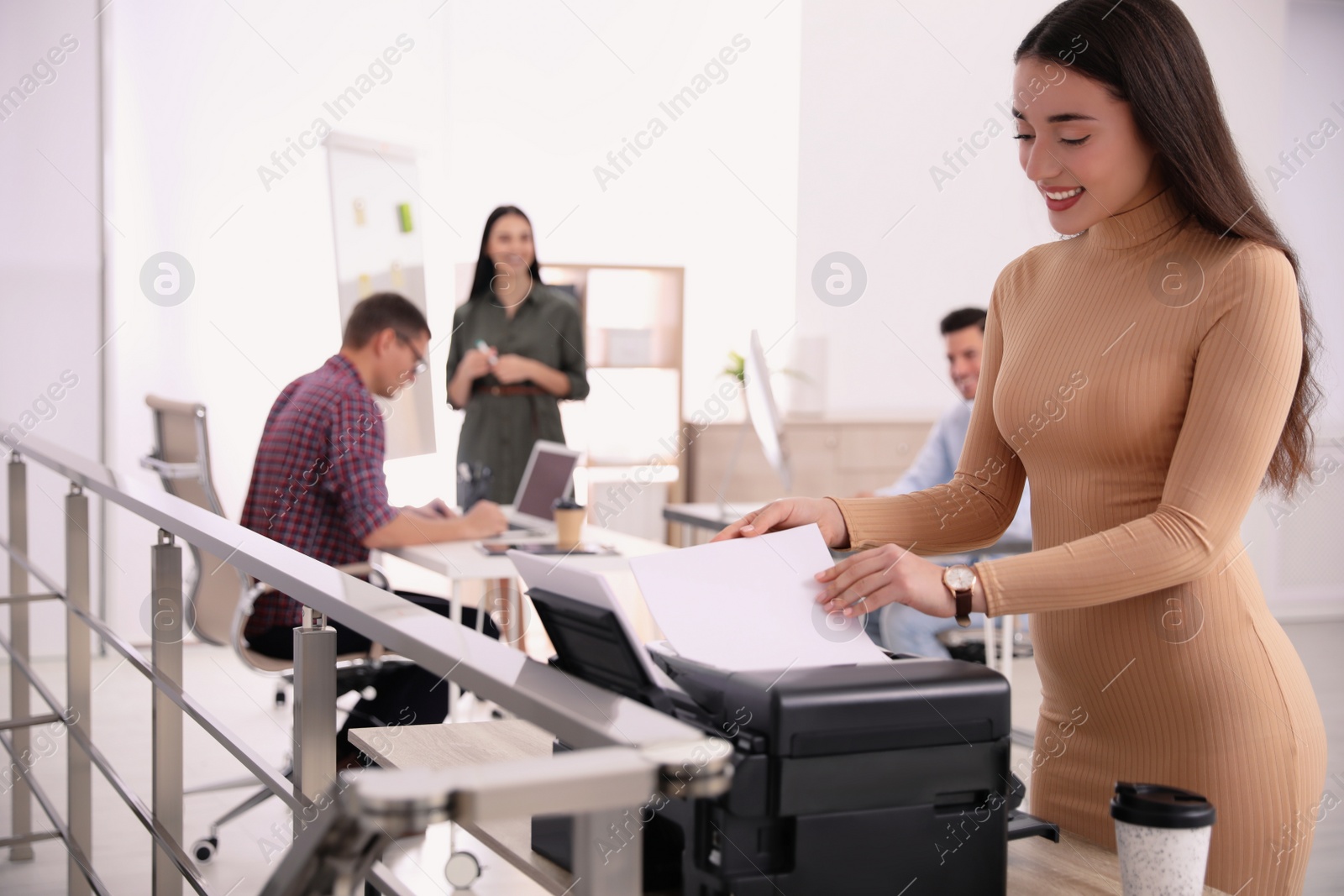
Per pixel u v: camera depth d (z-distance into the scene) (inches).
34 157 158.4
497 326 154.3
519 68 182.4
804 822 28.3
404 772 18.6
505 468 152.7
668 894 31.0
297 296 171.8
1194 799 28.1
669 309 196.1
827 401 202.5
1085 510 42.2
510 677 23.7
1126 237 41.5
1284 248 39.0
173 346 165.8
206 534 43.4
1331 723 131.3
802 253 201.6
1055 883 31.9
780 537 34.9
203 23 164.9
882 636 115.7
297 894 19.4
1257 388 37.5
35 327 159.6
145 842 93.0
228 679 149.7
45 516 159.8
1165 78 38.1
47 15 157.6
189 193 165.5
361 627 29.5
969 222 207.0
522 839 33.8
